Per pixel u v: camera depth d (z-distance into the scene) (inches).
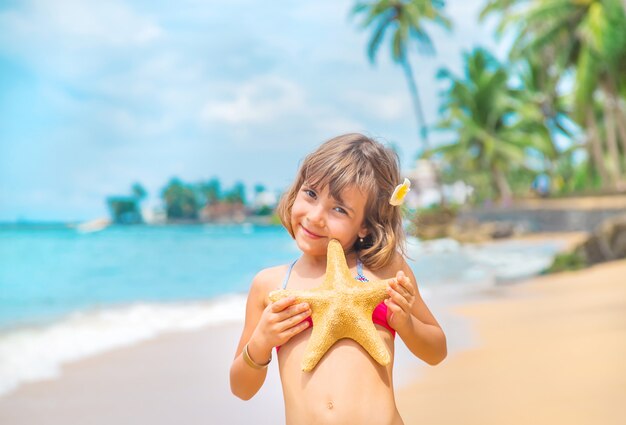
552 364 209.9
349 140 81.0
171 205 4785.9
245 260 1139.9
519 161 1680.6
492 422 156.5
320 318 71.7
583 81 1198.3
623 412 153.6
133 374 234.8
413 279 85.0
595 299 360.2
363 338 71.2
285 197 84.2
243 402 194.5
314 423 70.0
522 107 1651.1
